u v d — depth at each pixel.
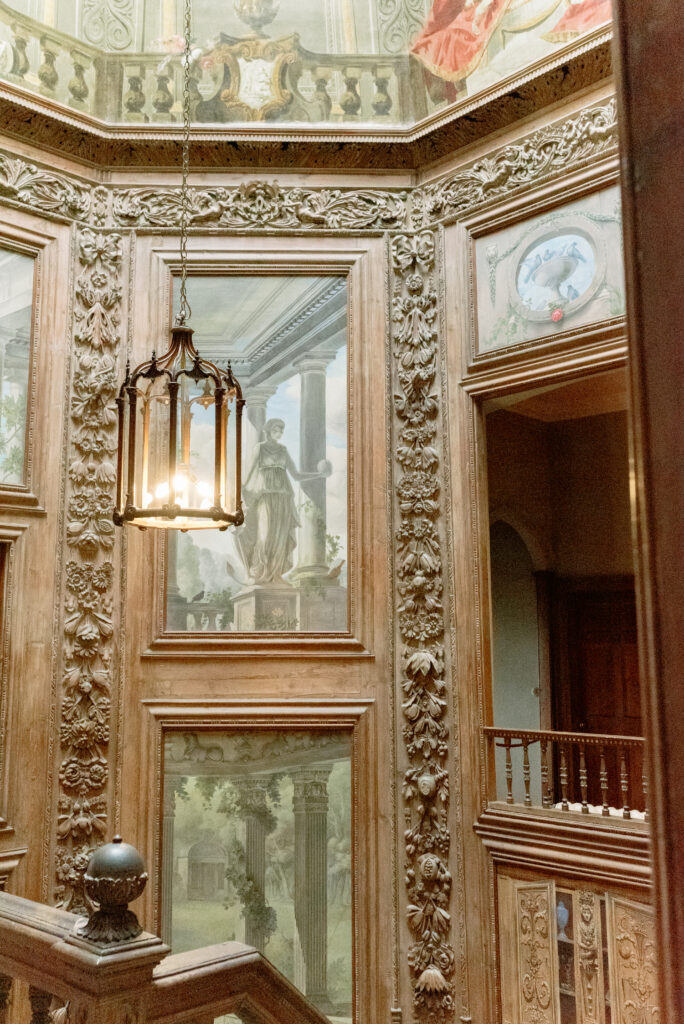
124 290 8.48
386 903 7.75
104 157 8.62
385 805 7.89
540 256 7.84
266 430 8.54
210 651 8.12
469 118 8.23
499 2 8.20
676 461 0.88
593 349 7.32
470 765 7.75
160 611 8.12
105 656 7.93
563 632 11.58
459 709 7.89
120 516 5.42
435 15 8.69
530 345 7.73
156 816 7.82
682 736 0.85
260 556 8.38
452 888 7.66
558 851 7.03
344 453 8.55
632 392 0.94
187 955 2.28
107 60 8.75
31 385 7.95
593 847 6.81
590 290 7.44
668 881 0.85
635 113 0.94
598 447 11.60
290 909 7.89
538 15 7.90
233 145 8.62
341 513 8.47
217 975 2.23
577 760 11.12
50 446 8.00
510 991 7.28
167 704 7.98
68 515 7.99
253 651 8.16
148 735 7.93
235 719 8.01
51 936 2.13
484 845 7.58
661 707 0.88
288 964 7.82
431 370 8.40
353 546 8.31
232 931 7.82
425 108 8.73
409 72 8.86
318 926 7.88
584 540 11.59
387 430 8.42
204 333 8.56
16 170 8.04
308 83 8.94
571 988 6.89
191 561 8.31
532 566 11.85
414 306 8.51
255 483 8.48
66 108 8.22
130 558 8.14
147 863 7.73
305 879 7.95
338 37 8.98
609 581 11.23
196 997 2.19
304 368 8.62
